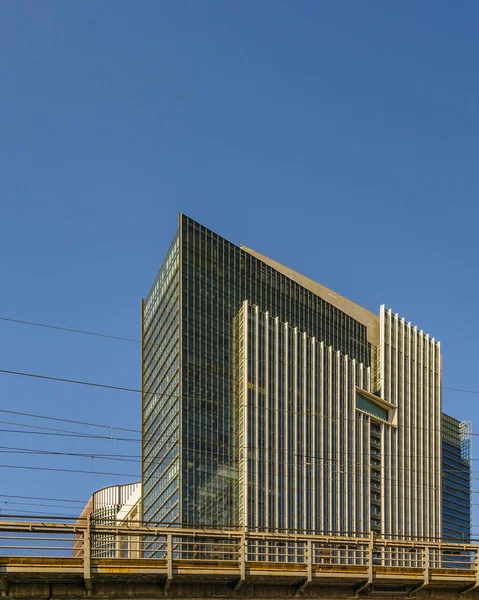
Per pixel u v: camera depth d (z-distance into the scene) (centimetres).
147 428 18162
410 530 19838
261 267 18775
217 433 16500
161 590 4122
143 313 19788
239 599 4297
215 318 17288
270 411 17225
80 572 3841
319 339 19625
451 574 4788
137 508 19912
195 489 15700
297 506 17088
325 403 18638
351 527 18238
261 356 17438
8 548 3753
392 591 4703
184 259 17062
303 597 4456
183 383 16225
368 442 19500
